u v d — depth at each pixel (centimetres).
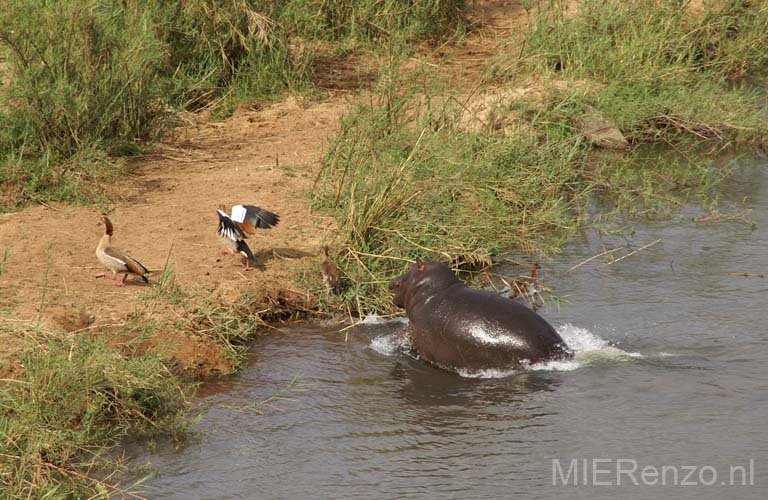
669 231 2644
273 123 3238
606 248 2520
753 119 3522
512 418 1662
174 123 3098
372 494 1438
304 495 1437
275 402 1730
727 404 1689
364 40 4066
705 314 2073
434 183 2450
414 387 1789
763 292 2195
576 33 3803
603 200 2909
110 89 2833
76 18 2784
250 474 1496
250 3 3553
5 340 1744
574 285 2259
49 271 2091
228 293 2061
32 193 2498
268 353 1928
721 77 3956
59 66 2742
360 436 1612
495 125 3052
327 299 2130
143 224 2388
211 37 3478
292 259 2247
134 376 1655
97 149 2764
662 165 3222
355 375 1841
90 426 1583
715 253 2464
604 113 3425
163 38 3309
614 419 1648
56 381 1575
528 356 1819
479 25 4491
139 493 1440
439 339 1877
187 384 1781
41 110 2677
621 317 2064
